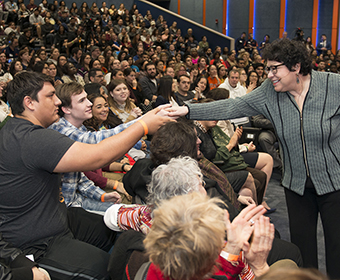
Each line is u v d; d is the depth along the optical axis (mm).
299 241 1685
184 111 1649
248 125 4254
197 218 706
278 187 3736
